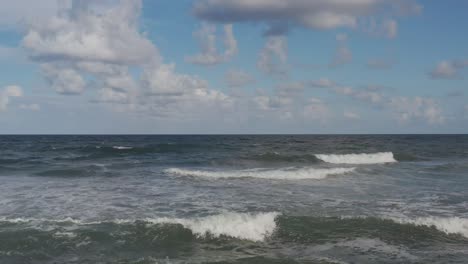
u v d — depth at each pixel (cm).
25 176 1942
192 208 1180
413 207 1210
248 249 823
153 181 1767
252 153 3425
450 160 2958
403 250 819
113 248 812
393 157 3056
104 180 1800
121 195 1403
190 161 2730
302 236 902
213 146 4338
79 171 2073
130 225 936
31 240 833
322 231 933
